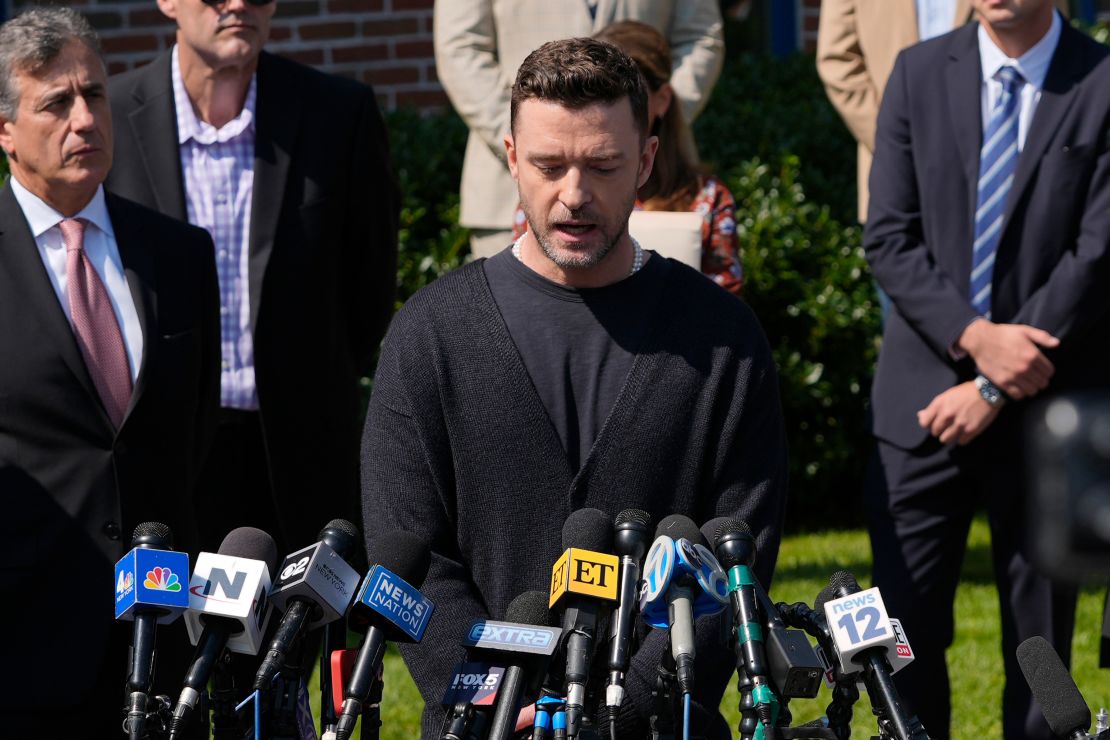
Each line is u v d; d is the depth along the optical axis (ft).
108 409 34.60
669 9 54.49
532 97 26.78
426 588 28.07
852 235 73.61
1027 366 41.96
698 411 28.19
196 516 43.50
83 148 34.24
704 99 54.49
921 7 56.75
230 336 43.57
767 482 28.53
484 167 56.03
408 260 69.72
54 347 34.12
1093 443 36.17
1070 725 23.29
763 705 21.21
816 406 73.87
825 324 72.49
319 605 23.65
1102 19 90.58
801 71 81.25
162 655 33.88
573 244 27.07
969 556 69.87
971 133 43.91
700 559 22.61
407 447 28.55
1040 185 43.14
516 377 28.19
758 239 71.72
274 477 43.47
